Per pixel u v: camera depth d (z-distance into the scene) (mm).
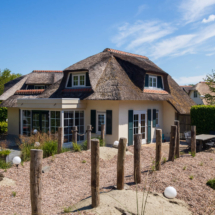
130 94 13430
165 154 11305
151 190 5707
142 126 15180
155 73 16062
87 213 4473
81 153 9875
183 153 10570
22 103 14945
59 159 9148
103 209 4609
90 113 14352
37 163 3994
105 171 8219
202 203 5227
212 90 19141
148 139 15531
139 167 6102
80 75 15500
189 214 4773
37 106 14172
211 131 14461
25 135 14633
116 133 13258
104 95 13188
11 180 7168
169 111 16984
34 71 23000
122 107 13477
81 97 14148
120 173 5539
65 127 13453
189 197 5449
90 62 15883
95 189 4695
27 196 6082
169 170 7074
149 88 15836
